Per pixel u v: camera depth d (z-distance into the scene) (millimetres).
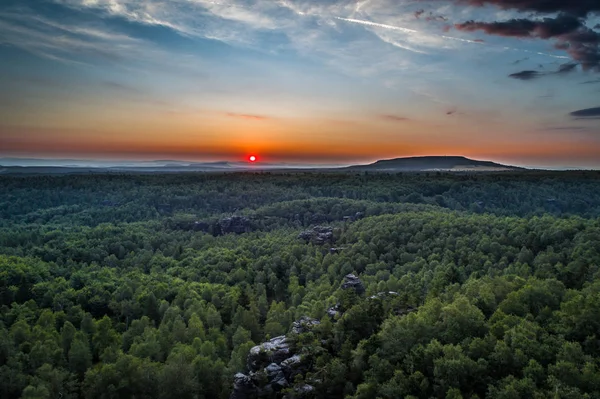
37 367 85000
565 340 65562
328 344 80000
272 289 153750
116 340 100875
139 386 80312
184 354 87750
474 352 65312
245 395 71875
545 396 52281
